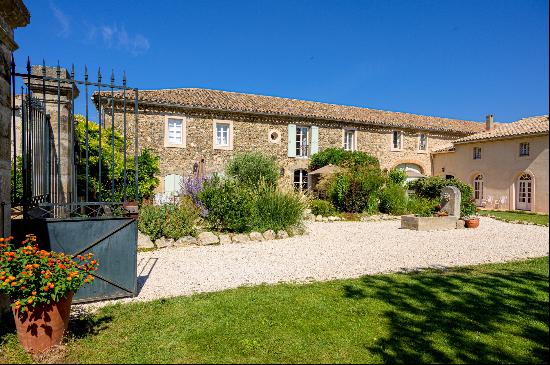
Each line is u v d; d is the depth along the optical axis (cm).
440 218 1095
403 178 1652
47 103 616
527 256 689
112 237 409
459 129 2258
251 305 378
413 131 2119
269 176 1472
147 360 264
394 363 264
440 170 2172
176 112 1533
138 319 340
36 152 509
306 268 567
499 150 1848
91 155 1052
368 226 1149
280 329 320
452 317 352
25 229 378
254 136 1692
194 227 814
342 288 445
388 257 665
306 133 1853
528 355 279
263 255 665
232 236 803
